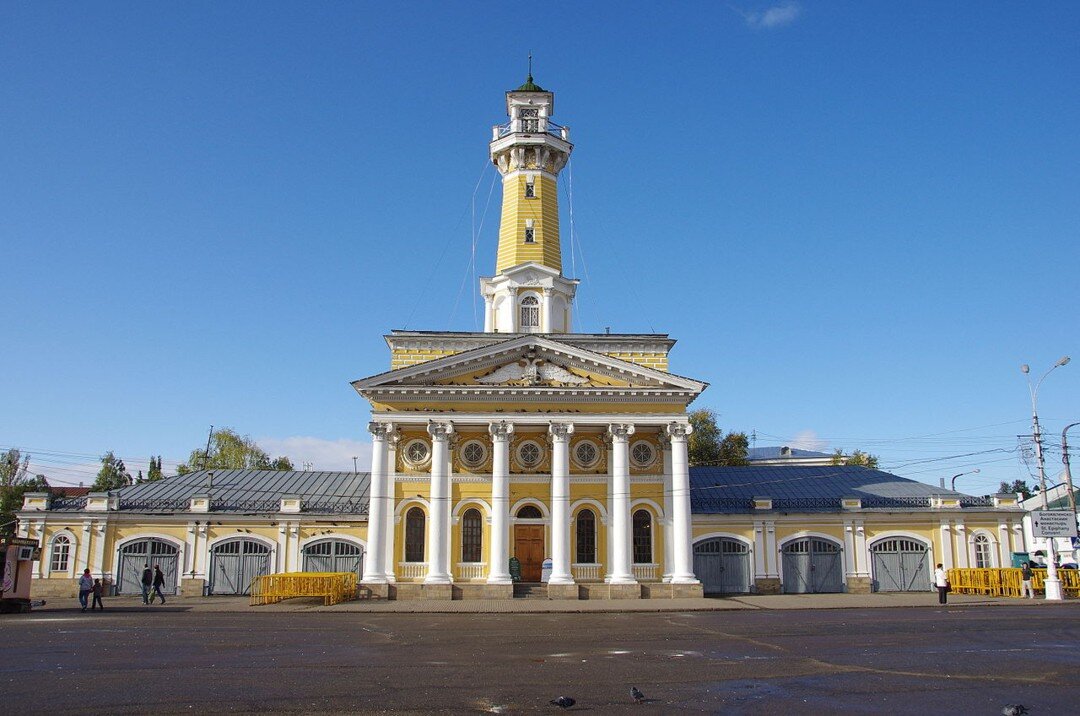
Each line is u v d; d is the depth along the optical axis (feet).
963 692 47.65
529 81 168.96
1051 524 131.13
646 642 72.64
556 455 136.77
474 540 139.44
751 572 152.35
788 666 57.57
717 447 246.06
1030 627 84.79
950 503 155.84
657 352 150.92
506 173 167.12
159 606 123.34
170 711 42.55
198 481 169.27
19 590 113.39
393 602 127.03
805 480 171.42
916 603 121.39
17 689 48.55
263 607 119.34
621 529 135.74
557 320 160.66
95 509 150.30
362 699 45.60
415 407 137.90
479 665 58.34
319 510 154.40
